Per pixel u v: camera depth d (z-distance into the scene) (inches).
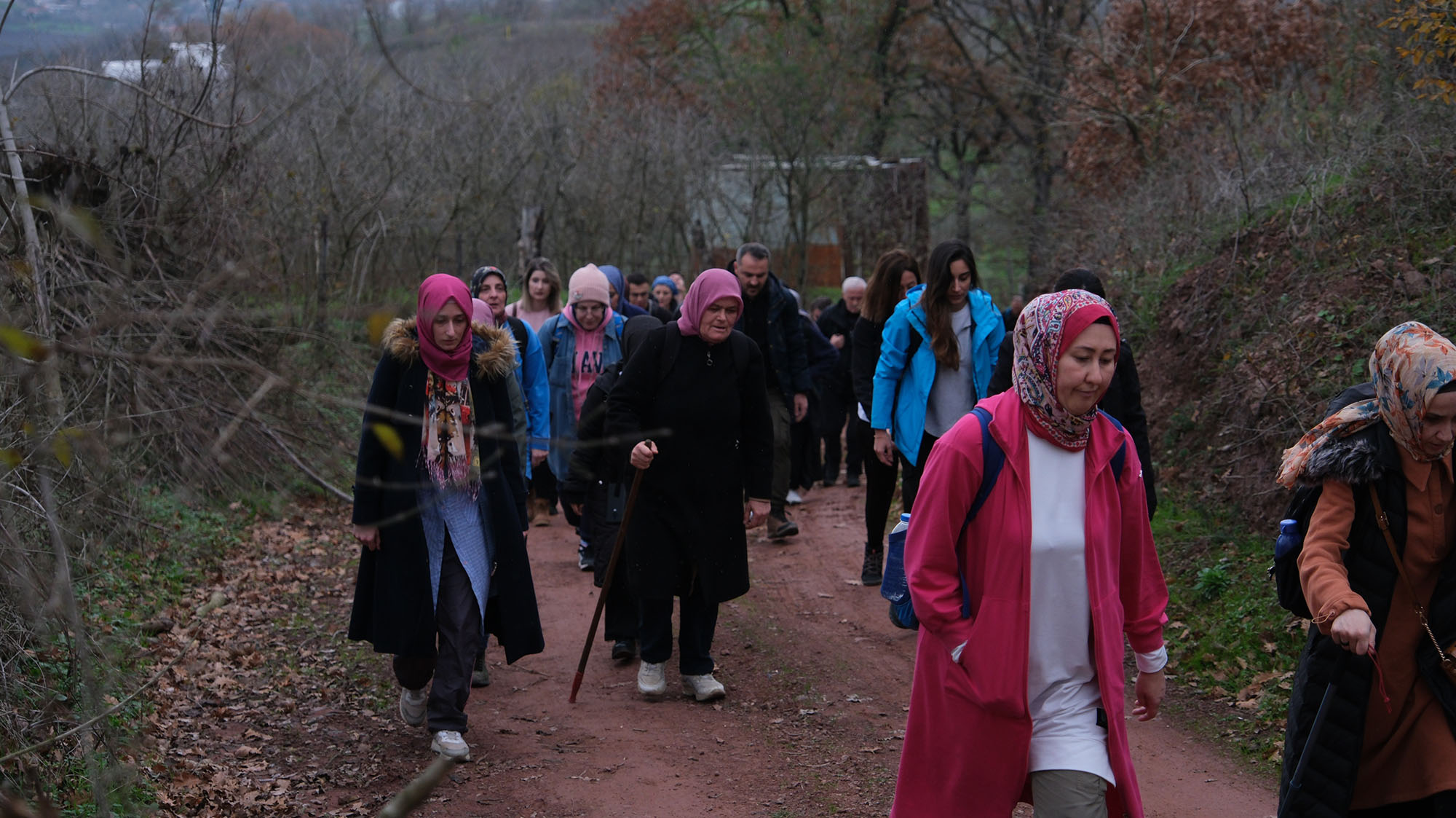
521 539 203.0
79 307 260.7
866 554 304.3
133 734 172.9
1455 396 119.8
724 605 294.0
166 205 364.8
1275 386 303.3
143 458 306.3
